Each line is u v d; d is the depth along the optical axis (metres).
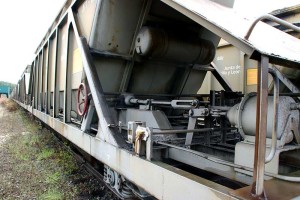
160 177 2.10
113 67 3.98
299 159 2.23
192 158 2.60
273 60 1.66
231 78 6.23
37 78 9.97
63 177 4.93
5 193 4.29
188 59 4.05
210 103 3.69
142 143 2.42
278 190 1.62
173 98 4.63
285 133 1.96
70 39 4.94
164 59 3.97
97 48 3.79
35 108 10.20
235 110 2.27
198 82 4.86
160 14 3.85
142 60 4.04
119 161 2.70
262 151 1.49
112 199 3.99
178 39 3.79
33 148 7.23
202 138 3.43
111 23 3.71
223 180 2.70
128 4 3.69
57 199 4.07
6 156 6.54
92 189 4.39
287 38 2.51
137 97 4.16
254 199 1.47
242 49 1.59
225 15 2.29
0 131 10.83
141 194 2.63
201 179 1.80
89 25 3.93
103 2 3.56
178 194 1.91
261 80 1.49
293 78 3.27
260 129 1.49
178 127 3.64
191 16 2.00
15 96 27.77
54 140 7.99
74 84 4.78
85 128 3.72
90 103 3.70
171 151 2.88
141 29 3.72
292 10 4.73
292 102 2.08
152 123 3.23
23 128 11.47
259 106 1.50
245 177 2.08
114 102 4.00
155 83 4.41
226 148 2.90
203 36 4.24
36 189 4.46
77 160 5.67
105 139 3.04
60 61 6.07
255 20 1.56
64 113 4.89
